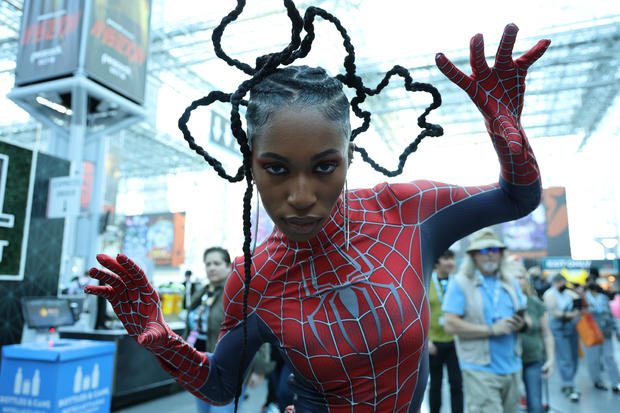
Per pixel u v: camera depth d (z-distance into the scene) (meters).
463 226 0.81
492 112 0.71
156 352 0.74
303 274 0.73
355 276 0.71
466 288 2.59
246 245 0.67
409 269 0.74
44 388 3.17
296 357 0.72
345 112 0.60
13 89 8.04
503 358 2.49
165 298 5.70
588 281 6.07
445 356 3.42
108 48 8.05
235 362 0.83
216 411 2.56
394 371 0.70
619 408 4.74
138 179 31.38
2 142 4.16
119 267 0.69
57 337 4.05
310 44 0.67
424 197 0.80
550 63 13.06
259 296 0.76
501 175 0.78
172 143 22.12
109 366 3.68
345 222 0.73
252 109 0.60
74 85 7.56
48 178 4.77
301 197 0.58
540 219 15.49
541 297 7.73
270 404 4.10
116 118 8.98
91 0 7.79
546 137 22.27
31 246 4.47
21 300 4.27
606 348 5.66
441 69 0.70
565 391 5.25
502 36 0.67
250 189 0.66
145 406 4.68
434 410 3.37
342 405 0.71
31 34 7.98
